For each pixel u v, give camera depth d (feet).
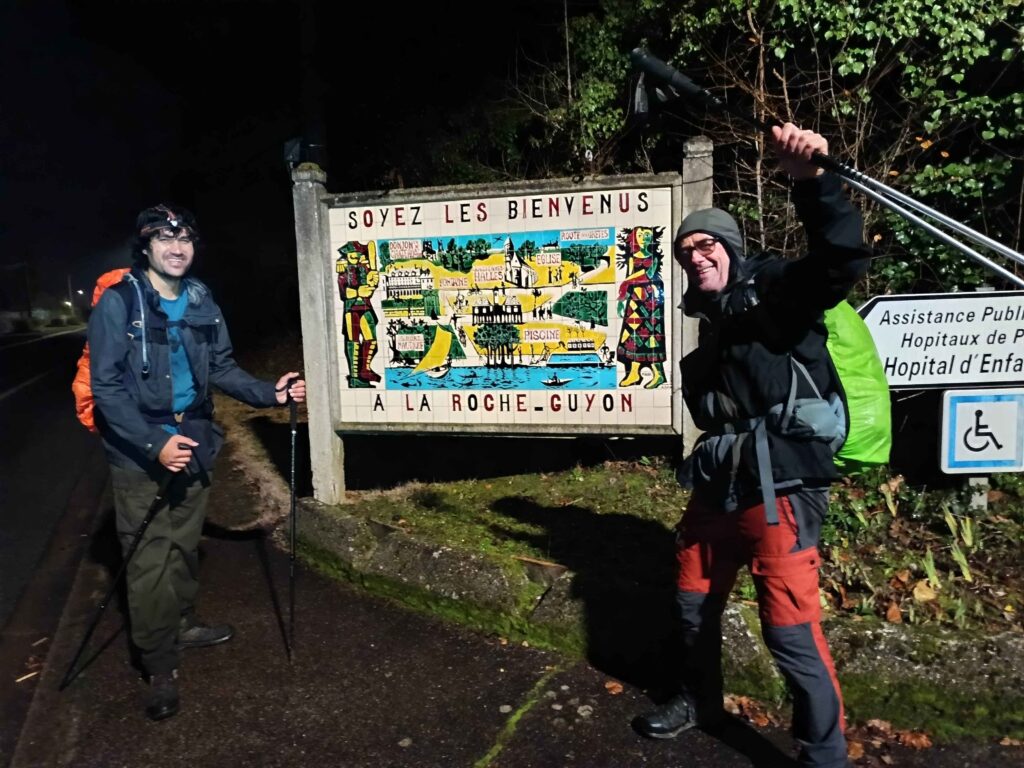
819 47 16.99
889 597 9.71
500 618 10.37
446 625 10.75
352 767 7.88
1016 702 7.75
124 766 8.01
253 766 7.95
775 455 6.95
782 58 16.87
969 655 8.13
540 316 12.76
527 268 12.72
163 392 9.08
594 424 12.75
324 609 11.41
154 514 8.87
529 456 17.07
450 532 12.60
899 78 16.65
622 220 12.23
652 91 8.14
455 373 13.24
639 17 21.66
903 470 13.25
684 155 11.85
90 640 10.87
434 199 12.93
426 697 9.05
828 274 6.29
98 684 9.64
